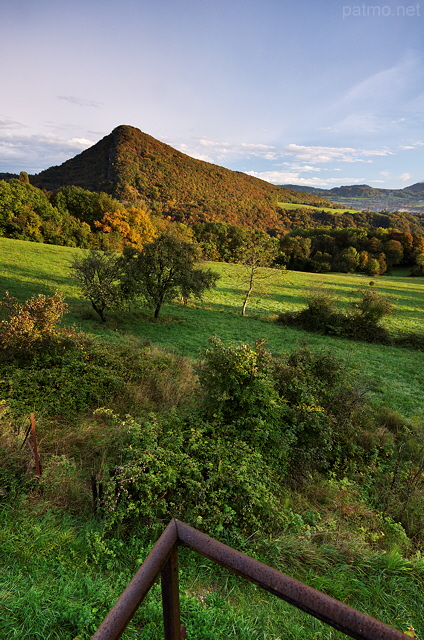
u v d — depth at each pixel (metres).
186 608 3.03
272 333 24.94
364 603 3.67
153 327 21.48
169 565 1.19
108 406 8.24
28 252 40.44
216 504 4.71
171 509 4.57
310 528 4.71
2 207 55.22
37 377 8.58
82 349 10.60
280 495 5.54
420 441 8.41
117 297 19.88
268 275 32.56
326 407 8.13
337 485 6.14
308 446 6.88
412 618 3.56
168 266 22.36
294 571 3.99
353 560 4.19
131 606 1.01
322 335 27.12
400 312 39.34
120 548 3.87
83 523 4.26
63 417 7.55
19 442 5.84
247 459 5.50
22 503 4.36
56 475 4.98
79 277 20.02
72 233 63.88
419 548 4.97
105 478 4.75
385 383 15.54
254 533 4.39
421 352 24.94
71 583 3.13
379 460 7.60
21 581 3.05
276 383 7.61
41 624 2.62
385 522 5.26
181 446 5.62
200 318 26.50
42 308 10.30
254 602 3.38
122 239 71.88
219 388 6.73
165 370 10.73
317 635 3.03
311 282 53.84
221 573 3.69
